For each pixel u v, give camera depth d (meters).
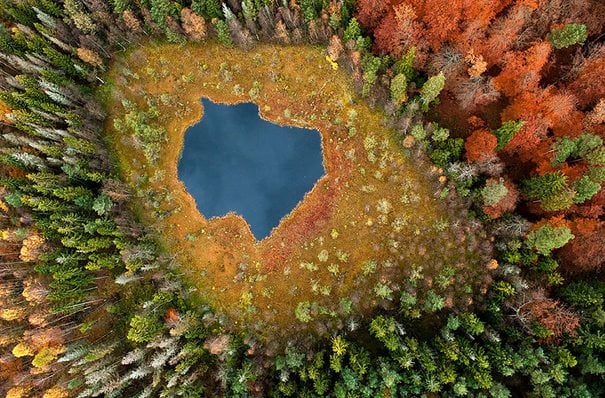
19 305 62.78
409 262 67.50
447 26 62.00
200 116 73.31
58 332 62.00
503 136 61.09
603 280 62.94
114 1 66.81
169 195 71.06
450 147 65.69
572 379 57.81
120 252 65.12
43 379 62.22
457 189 65.69
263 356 65.69
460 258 66.06
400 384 60.56
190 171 72.56
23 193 63.78
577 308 59.66
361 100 70.62
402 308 64.62
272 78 72.12
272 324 67.50
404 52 65.50
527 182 62.41
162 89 73.00
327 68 71.44
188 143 73.06
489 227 65.12
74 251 64.00
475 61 63.09
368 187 69.00
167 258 68.94
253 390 63.16
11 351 64.25
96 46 70.06
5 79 65.06
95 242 62.72
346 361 63.19
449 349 59.44
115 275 67.69
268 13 67.81
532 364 56.53
